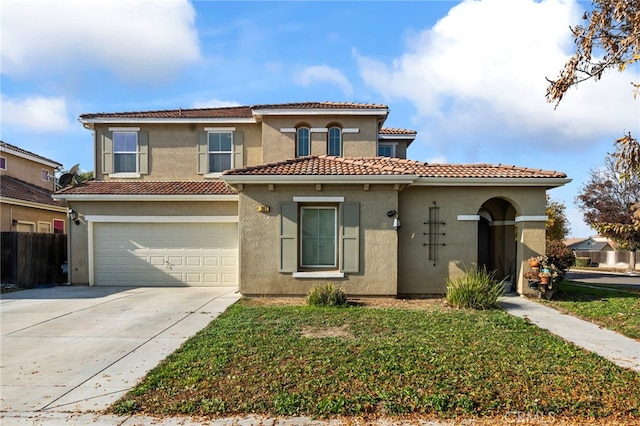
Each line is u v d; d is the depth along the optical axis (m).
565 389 5.38
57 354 7.11
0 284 14.69
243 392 5.32
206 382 5.65
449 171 13.47
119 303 11.87
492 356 6.64
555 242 14.87
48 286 15.73
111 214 15.76
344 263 12.45
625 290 15.34
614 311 10.57
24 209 20.69
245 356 6.68
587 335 8.33
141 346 7.54
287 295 12.48
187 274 15.74
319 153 16.88
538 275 12.57
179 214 15.69
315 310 10.45
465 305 10.83
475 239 13.07
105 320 9.65
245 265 12.49
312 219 12.84
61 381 5.87
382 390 5.29
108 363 6.62
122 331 8.63
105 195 15.34
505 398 5.11
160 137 17.55
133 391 5.42
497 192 13.15
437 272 13.01
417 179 12.50
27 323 9.38
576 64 7.50
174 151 17.55
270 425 4.59
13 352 7.23
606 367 6.21
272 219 12.52
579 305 11.43
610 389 5.41
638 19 6.78
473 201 13.15
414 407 4.90
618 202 28.91
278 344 7.33
